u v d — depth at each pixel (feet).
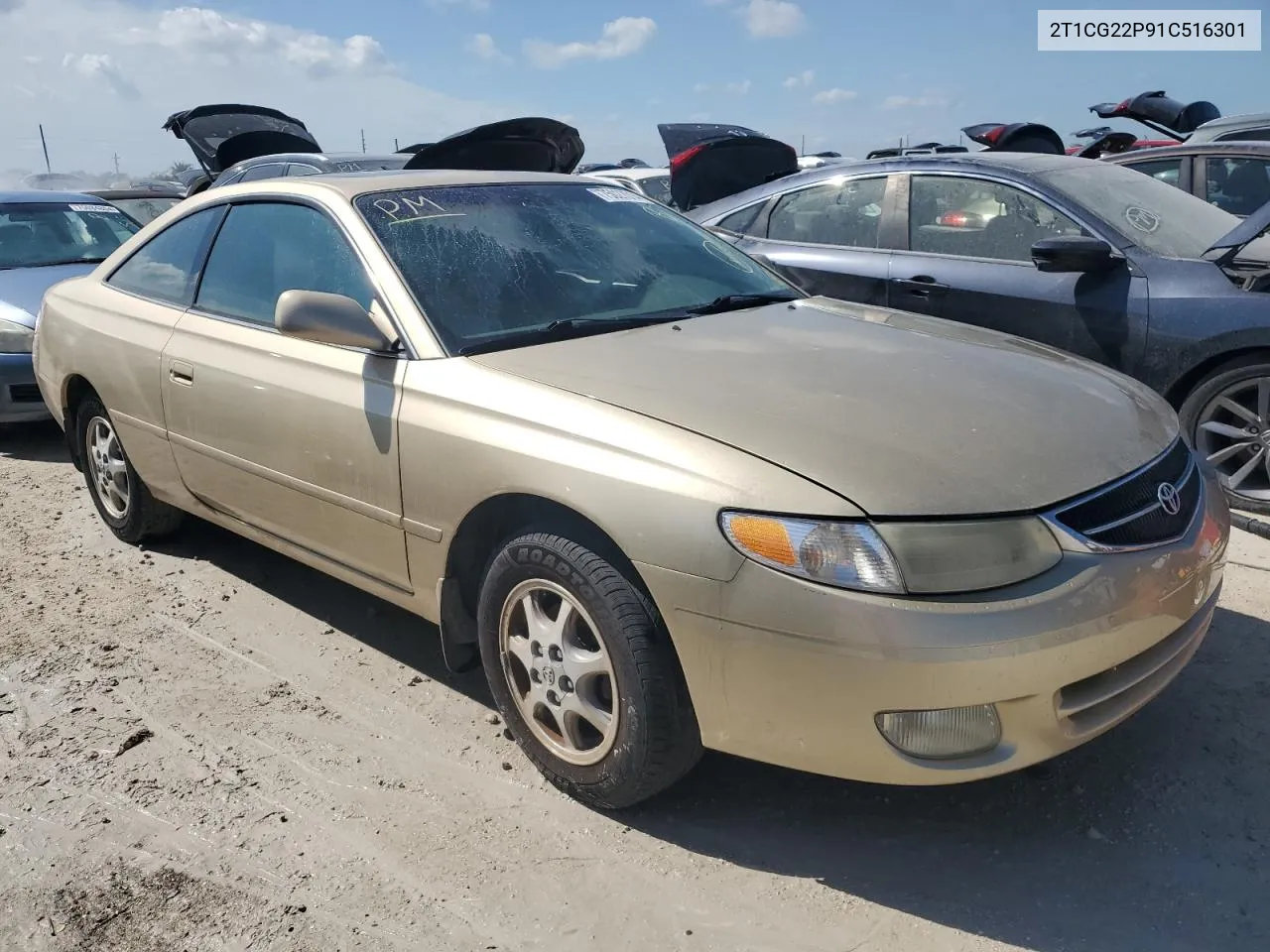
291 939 7.50
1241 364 14.14
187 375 12.03
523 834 8.57
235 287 12.02
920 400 8.40
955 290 16.47
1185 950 7.09
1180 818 8.42
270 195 11.93
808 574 7.05
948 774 7.19
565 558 8.24
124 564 14.55
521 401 8.64
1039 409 8.48
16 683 11.23
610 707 8.36
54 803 9.14
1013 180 16.43
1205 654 10.91
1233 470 14.89
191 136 38.32
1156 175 21.98
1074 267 14.87
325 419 10.14
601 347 9.53
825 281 18.13
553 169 24.20
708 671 7.54
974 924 7.41
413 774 9.44
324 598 13.29
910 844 8.30
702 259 12.36
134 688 11.09
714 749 7.83
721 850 8.30
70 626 12.60
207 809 8.99
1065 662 7.09
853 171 18.47
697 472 7.51
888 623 6.87
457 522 9.04
